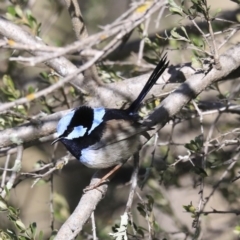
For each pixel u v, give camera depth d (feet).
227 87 49.70
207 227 44.80
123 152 32.68
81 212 29.43
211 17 34.47
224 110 35.99
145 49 41.65
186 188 45.83
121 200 48.19
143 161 43.93
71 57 45.16
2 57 41.83
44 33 45.19
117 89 36.04
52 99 40.01
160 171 37.83
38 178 32.50
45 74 39.17
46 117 34.76
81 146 32.63
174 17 49.42
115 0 54.19
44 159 53.52
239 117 43.19
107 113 33.04
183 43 42.11
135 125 31.91
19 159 33.99
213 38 31.40
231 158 37.27
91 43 21.18
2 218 43.83
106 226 42.29
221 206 49.96
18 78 45.91
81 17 32.45
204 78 32.45
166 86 36.29
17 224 29.22
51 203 37.04
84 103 36.47
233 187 41.27
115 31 21.31
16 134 34.27
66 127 32.53
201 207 34.04
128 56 47.57
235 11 44.32
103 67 39.27
